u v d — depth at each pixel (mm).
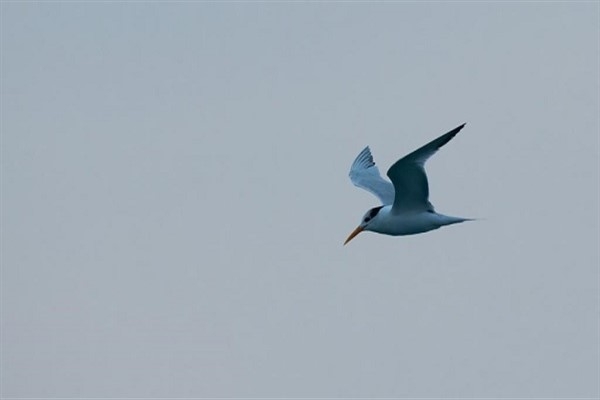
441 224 18031
